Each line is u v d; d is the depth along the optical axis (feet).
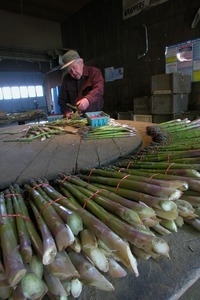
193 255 2.16
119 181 2.81
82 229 2.02
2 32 18.28
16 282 1.53
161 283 1.92
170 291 1.86
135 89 16.22
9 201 2.64
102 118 6.71
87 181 3.32
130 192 2.55
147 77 15.12
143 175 2.98
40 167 3.96
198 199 2.51
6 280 1.58
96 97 8.40
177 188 2.39
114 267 1.96
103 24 17.35
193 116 10.98
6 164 4.21
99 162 4.05
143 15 14.32
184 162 3.25
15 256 1.64
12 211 2.36
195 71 12.23
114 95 18.04
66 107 9.71
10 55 18.01
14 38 18.95
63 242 1.79
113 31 16.75
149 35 14.28
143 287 1.90
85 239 1.92
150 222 2.21
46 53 20.08
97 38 18.26
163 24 13.30
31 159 4.42
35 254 1.83
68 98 9.75
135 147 4.83
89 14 18.25
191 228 2.52
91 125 6.66
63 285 1.77
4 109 19.53
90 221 2.03
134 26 15.08
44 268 1.80
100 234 1.90
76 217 1.98
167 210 2.19
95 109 8.66
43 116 17.90
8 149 5.29
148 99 12.72
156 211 2.33
